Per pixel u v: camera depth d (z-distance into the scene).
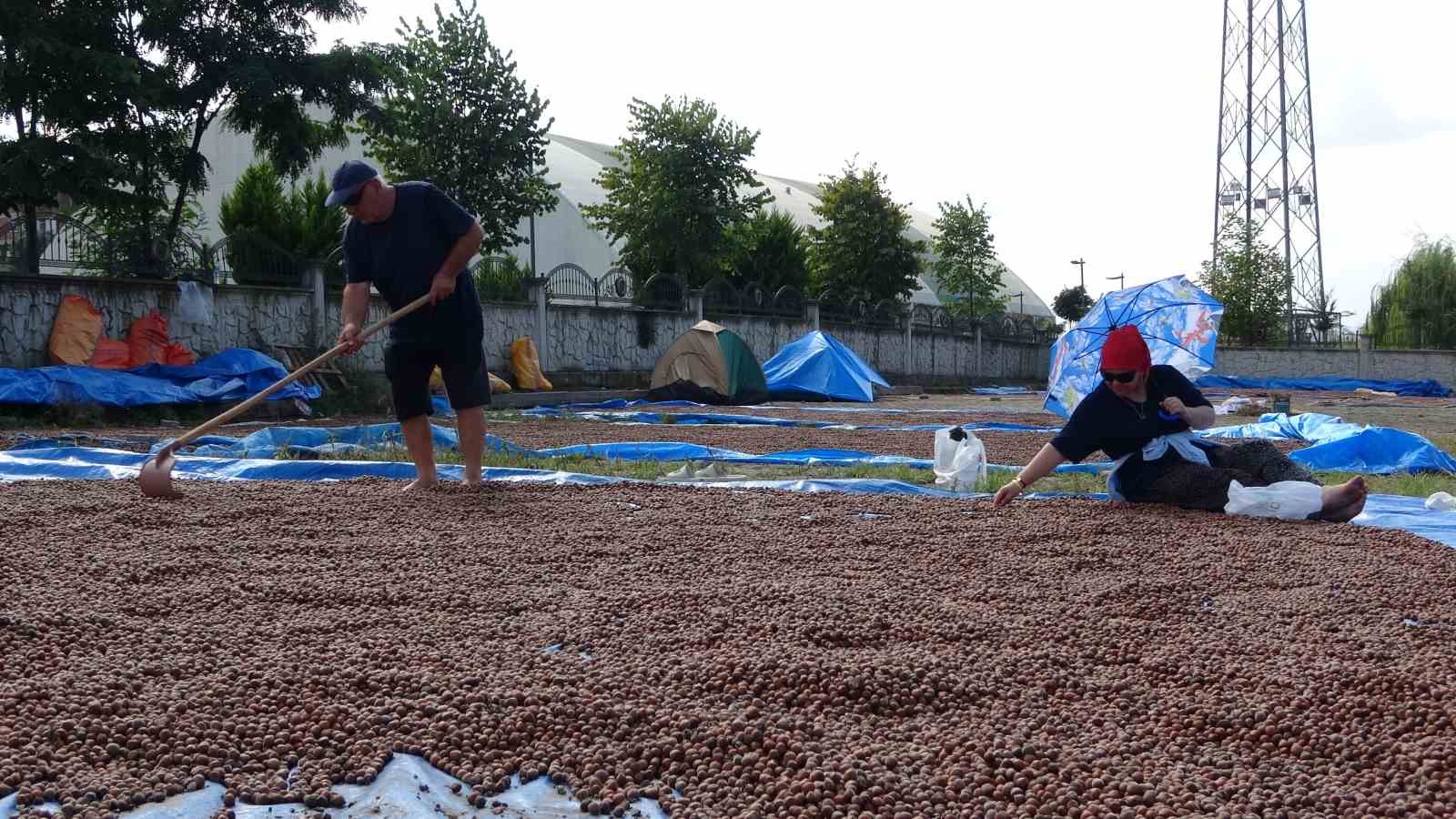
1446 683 2.92
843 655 3.14
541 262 34.09
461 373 6.46
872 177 39.94
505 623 3.49
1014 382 43.91
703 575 4.29
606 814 2.21
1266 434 13.27
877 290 39.66
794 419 17.67
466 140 25.52
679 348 24.05
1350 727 2.64
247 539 4.84
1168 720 2.72
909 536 5.16
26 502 5.61
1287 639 3.45
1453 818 2.16
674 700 2.77
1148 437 6.10
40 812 2.11
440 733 2.53
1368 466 9.30
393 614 3.62
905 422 17.00
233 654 3.12
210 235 30.17
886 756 2.41
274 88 18.83
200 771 2.30
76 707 2.61
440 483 6.52
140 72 17.20
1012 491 6.08
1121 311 8.08
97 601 3.68
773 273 35.56
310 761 2.38
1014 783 2.31
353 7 19.72
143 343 15.89
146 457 8.14
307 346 18.98
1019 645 3.35
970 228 46.44
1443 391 35.53
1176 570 4.48
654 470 8.46
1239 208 47.28
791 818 2.15
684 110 32.31
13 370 13.47
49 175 16.22
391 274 6.28
